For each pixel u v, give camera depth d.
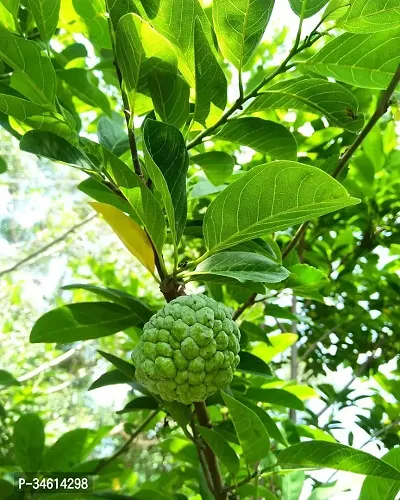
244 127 0.36
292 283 0.43
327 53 0.33
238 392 0.38
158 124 0.29
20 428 0.39
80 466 0.39
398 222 0.60
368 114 0.57
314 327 0.62
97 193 0.39
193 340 0.26
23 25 0.47
